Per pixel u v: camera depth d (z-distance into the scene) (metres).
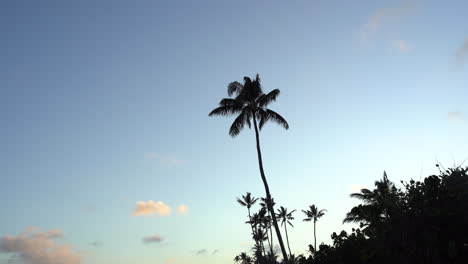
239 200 84.25
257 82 34.84
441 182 15.82
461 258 14.19
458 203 15.02
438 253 14.33
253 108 33.84
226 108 34.31
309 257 24.12
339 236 22.14
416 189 15.95
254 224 83.50
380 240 16.08
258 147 33.19
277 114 33.69
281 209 86.62
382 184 24.23
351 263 20.16
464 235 14.50
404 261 14.92
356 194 41.81
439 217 14.88
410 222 15.22
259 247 80.44
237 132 33.88
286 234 80.06
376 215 16.94
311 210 88.44
